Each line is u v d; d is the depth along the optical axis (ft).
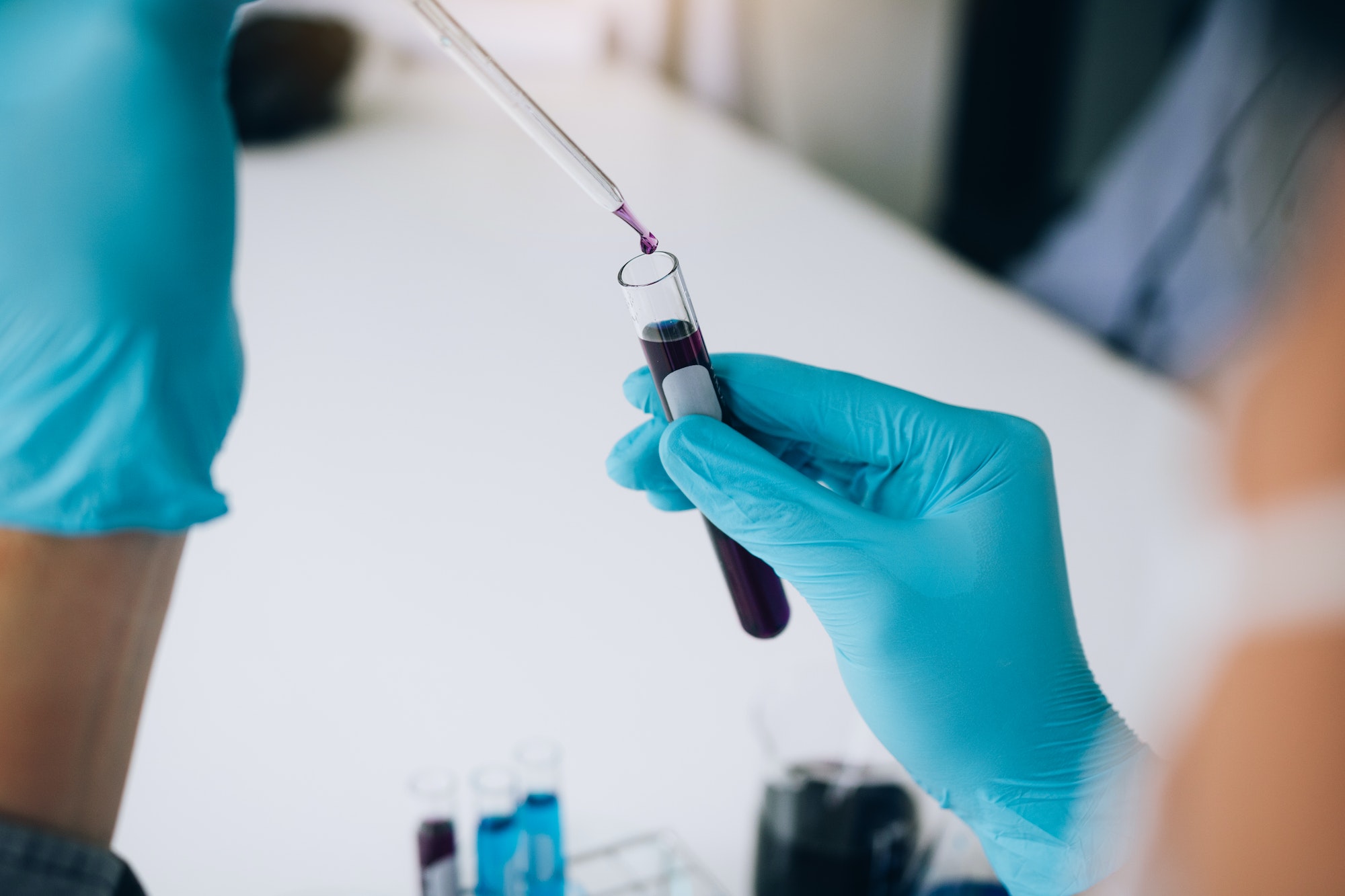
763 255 4.39
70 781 1.50
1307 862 0.55
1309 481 0.55
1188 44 3.19
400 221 4.88
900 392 1.74
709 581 2.55
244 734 2.20
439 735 2.20
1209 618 0.61
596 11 7.23
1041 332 3.72
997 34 3.94
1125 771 1.62
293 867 1.96
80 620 1.53
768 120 5.66
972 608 1.62
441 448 3.14
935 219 4.51
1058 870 1.62
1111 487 2.72
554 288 4.22
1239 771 0.58
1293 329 0.58
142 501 1.58
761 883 1.79
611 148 5.64
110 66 1.63
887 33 4.50
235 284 4.21
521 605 2.49
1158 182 3.36
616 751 2.16
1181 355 3.24
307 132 6.10
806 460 1.82
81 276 1.58
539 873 1.83
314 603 2.49
